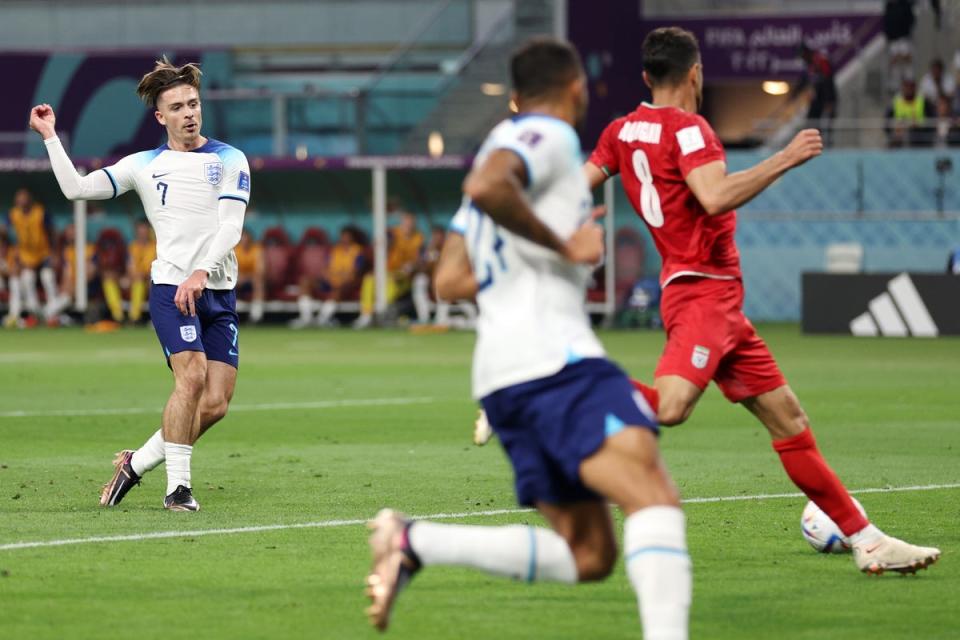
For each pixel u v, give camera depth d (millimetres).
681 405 23828
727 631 19922
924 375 62531
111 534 26750
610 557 17328
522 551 16969
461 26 108812
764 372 24016
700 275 24016
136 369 67188
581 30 102875
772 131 103938
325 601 21484
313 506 30016
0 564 23922
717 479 33969
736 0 109938
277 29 123812
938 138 100688
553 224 16828
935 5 102875
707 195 23016
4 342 87562
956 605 21438
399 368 67812
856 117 105312
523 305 16766
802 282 88500
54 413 48812
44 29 124812
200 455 38500
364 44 122875
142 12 124188
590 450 16266
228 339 30641
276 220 107625
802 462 23719
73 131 108562
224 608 21016
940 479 33969
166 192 29938
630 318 100188
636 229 101125
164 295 29797
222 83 111438
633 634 19641
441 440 41812
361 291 104750
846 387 57375
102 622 20156
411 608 21109
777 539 26500
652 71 24625
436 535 16891
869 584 22875
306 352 78500
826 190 101125
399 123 104062
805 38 106250
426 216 106188
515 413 16719
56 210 110062
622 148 24781
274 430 44281
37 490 32219
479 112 103375
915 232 99312
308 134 104562
